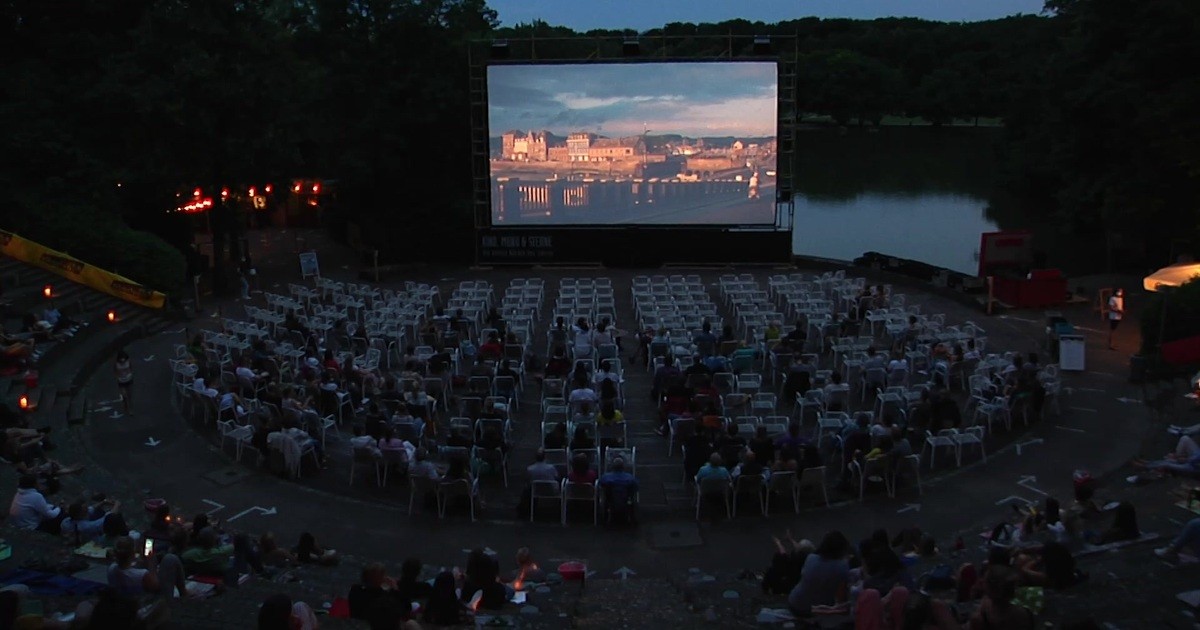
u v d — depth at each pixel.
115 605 9.34
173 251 37.34
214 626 11.55
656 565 17.69
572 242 43.84
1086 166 43.62
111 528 14.97
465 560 17.91
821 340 29.88
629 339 32.19
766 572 14.21
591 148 42.72
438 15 46.62
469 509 19.91
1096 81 38.78
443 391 25.31
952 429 21.41
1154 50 36.44
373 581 11.74
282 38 41.91
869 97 140.38
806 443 19.92
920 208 79.00
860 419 20.69
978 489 20.45
